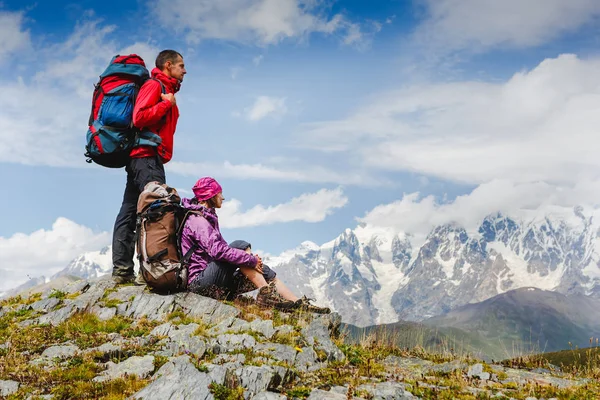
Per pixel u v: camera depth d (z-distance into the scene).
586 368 10.60
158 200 12.31
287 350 9.38
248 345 9.51
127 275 13.62
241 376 7.71
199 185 12.83
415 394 8.09
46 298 12.60
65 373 8.38
